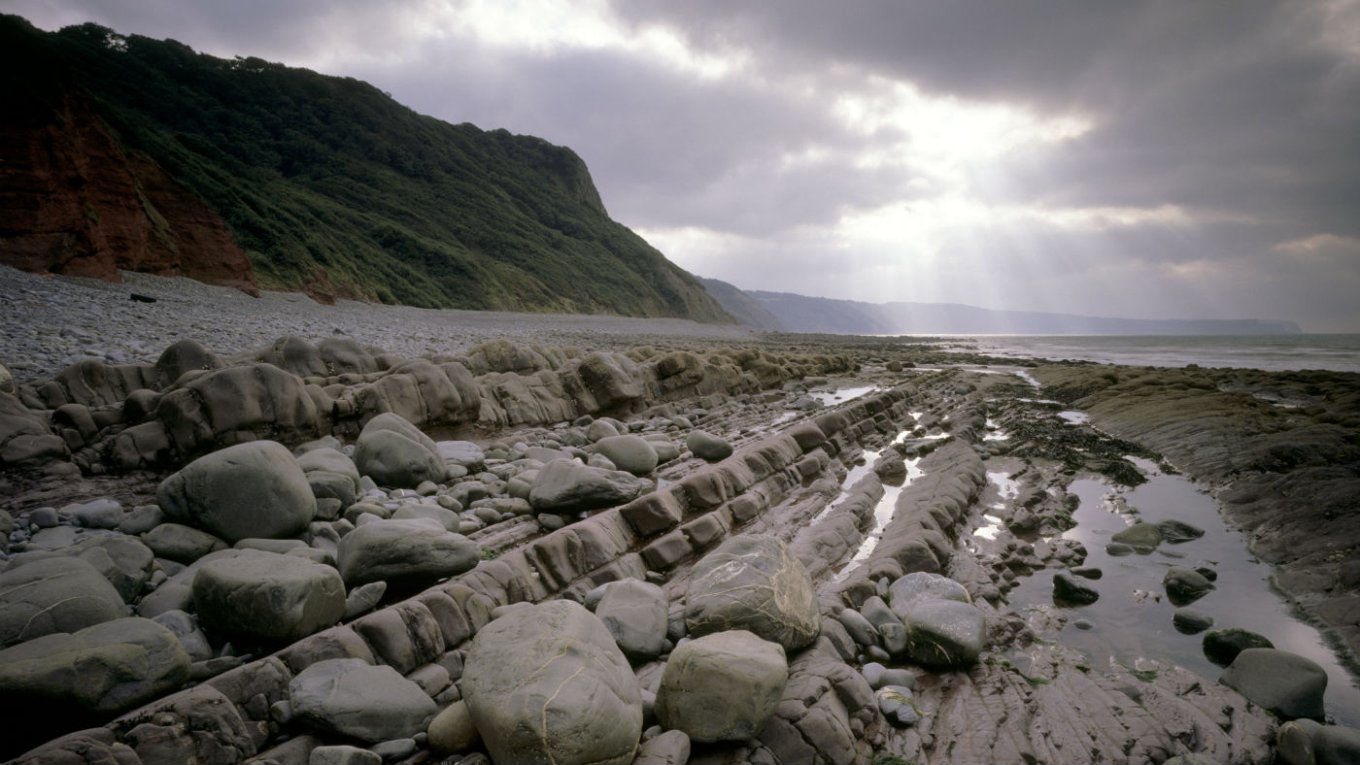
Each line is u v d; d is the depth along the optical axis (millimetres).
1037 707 4773
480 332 36250
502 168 112125
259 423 8281
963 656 5199
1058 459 12141
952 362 39500
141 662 3932
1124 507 9555
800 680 4605
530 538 7242
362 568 5582
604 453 10086
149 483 7457
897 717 4602
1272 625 6047
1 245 22328
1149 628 6066
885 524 8930
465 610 5277
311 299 40031
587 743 3543
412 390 10484
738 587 5230
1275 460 10367
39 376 10680
